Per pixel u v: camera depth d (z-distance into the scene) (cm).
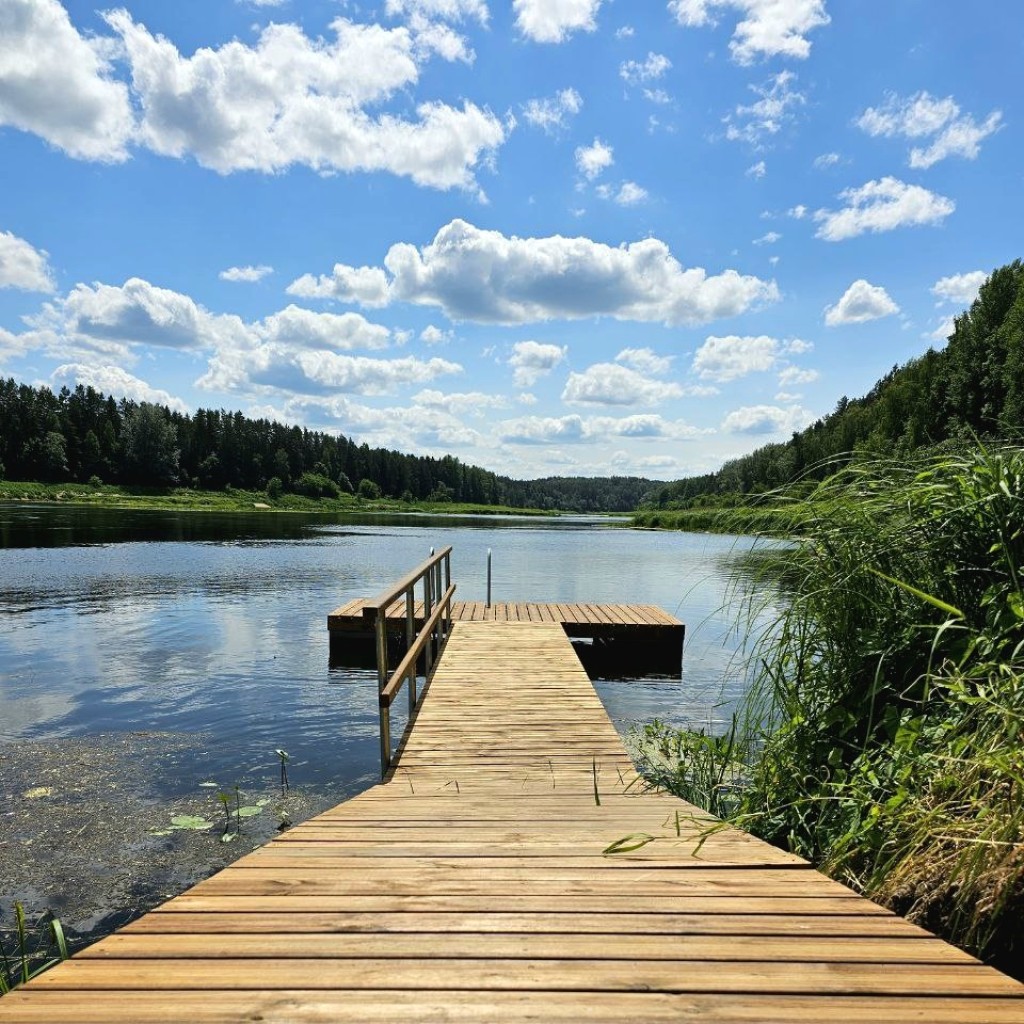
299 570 1594
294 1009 121
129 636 851
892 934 153
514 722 440
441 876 192
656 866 202
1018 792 176
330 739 495
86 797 391
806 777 267
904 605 289
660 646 826
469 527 4228
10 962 245
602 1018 120
